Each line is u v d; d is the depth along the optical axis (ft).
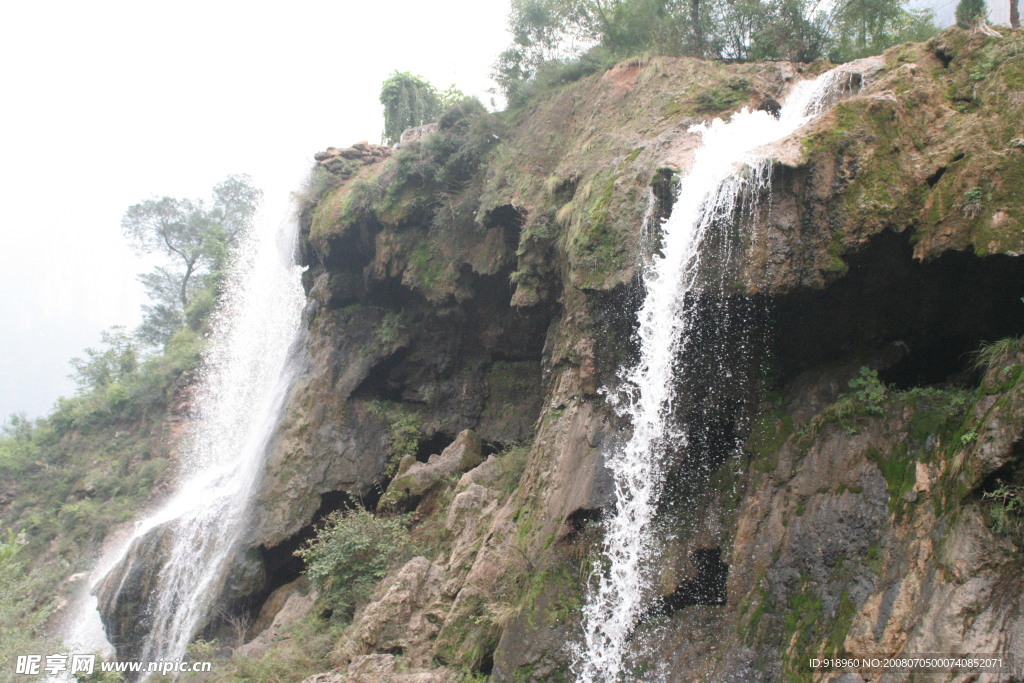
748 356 30.22
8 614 45.93
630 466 31.30
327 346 59.47
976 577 20.15
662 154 35.58
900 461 24.53
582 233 35.40
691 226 30.17
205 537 56.18
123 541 80.94
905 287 27.35
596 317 35.37
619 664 27.73
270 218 74.79
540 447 36.55
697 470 30.09
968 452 22.09
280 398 60.59
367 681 32.48
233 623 50.72
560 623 29.63
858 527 24.32
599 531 31.07
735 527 28.12
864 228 26.50
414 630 35.86
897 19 50.01
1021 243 23.61
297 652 38.65
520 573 32.76
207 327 109.29
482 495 41.39
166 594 55.01
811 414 28.48
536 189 44.52
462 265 51.90
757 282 27.73
